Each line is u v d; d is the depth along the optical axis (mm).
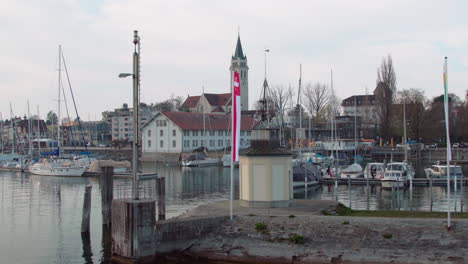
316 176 61812
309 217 25203
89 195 33688
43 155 100562
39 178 75062
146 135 124062
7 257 27688
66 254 28219
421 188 56844
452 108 125688
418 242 22969
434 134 113188
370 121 140000
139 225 23969
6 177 77375
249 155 30484
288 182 31016
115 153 130500
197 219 25703
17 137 160750
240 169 31828
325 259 23656
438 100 132000
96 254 28156
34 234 33406
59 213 41844
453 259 22266
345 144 109188
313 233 24469
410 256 22766
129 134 196000
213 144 125438
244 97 189125
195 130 119875
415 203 45562
